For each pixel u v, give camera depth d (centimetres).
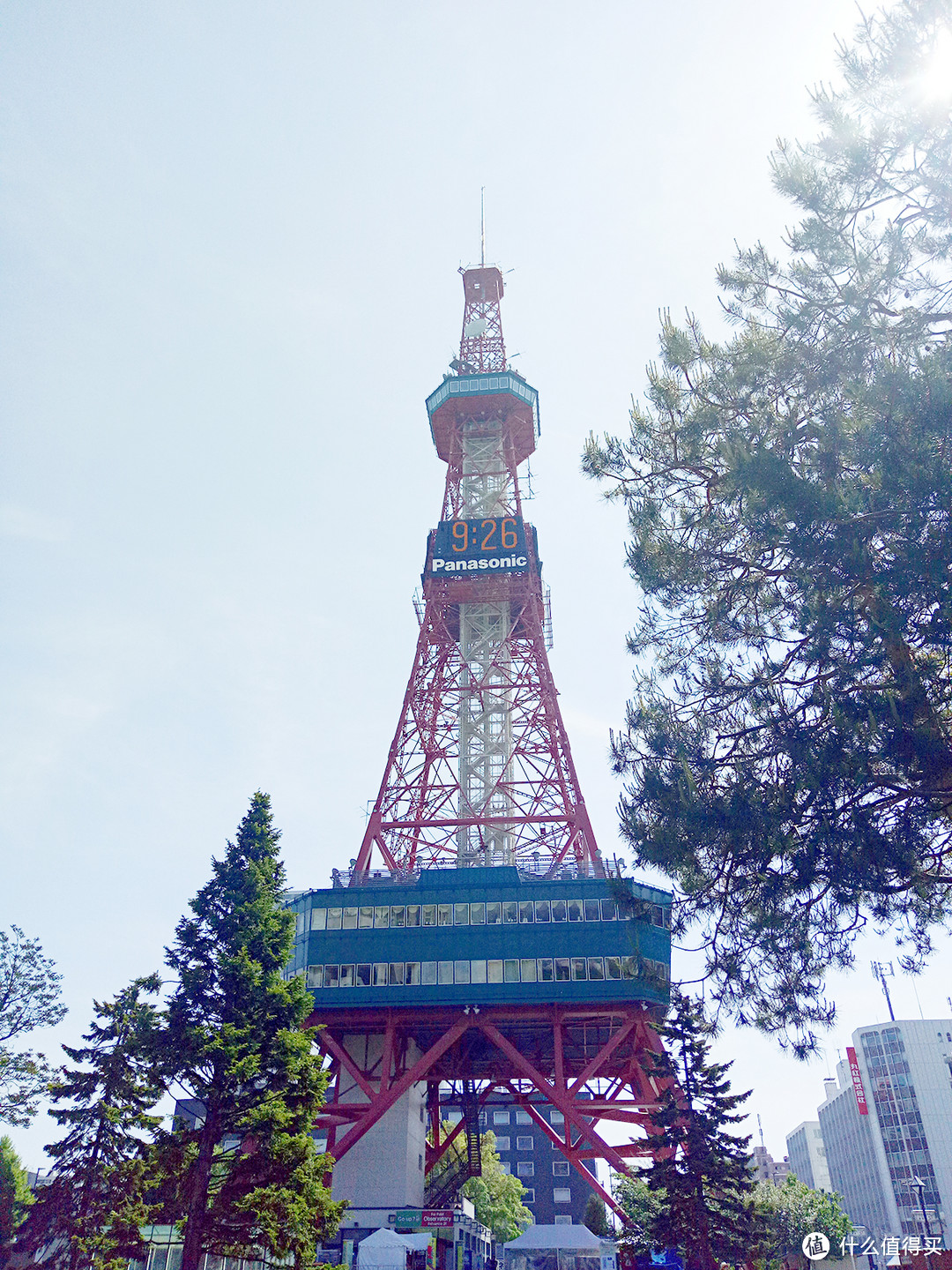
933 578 2077
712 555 2684
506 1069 7869
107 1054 4434
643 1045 6756
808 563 2341
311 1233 3938
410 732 8600
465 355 11331
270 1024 4156
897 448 2223
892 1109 13700
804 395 2602
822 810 2327
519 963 6738
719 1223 4609
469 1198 9162
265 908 4306
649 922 2748
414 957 6862
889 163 2458
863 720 2175
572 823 7950
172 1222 3981
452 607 9494
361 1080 6694
